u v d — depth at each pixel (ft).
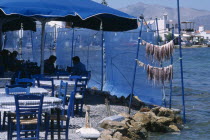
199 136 39.91
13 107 27.20
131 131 37.35
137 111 46.32
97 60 61.31
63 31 73.56
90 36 62.85
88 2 48.91
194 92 77.71
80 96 40.34
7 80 43.06
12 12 40.86
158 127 41.29
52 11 42.29
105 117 41.16
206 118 49.16
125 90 53.47
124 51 53.62
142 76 50.83
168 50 43.39
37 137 26.76
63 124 35.70
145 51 47.34
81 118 39.04
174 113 46.80
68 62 72.54
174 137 39.52
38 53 81.76
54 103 28.02
